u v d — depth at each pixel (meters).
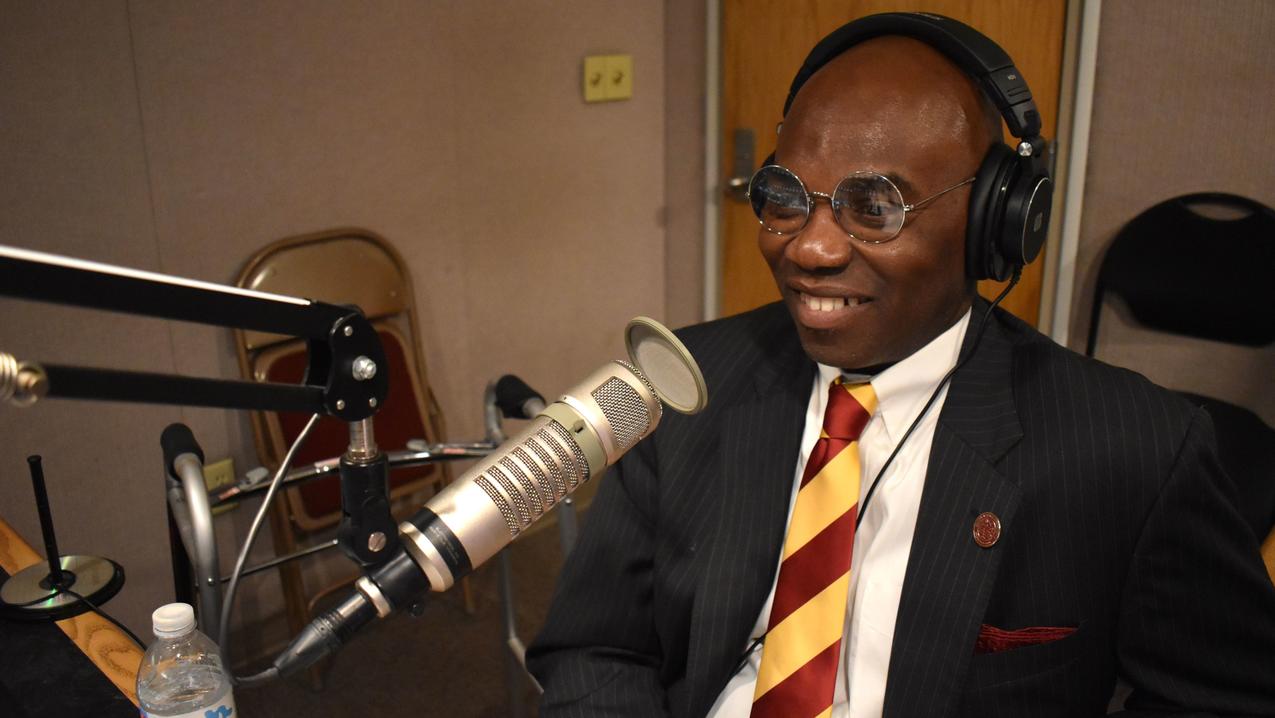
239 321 0.61
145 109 2.00
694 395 0.71
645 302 3.00
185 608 0.92
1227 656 0.97
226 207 2.13
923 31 0.92
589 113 2.70
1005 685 0.96
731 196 2.74
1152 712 0.97
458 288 2.56
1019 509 0.96
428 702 2.16
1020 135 0.91
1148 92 1.89
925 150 0.87
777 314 1.21
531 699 2.14
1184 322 1.85
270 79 2.14
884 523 1.01
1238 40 1.75
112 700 1.00
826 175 0.89
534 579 2.59
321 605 2.40
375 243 2.32
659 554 1.11
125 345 2.04
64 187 1.93
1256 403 1.82
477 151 2.51
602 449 0.74
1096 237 2.02
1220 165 1.82
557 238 2.73
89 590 1.16
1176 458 0.96
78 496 2.06
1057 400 1.00
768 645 1.01
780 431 1.09
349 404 0.67
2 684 1.02
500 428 1.52
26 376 0.48
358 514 0.69
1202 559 0.96
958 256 0.93
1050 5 1.97
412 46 2.33
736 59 2.62
